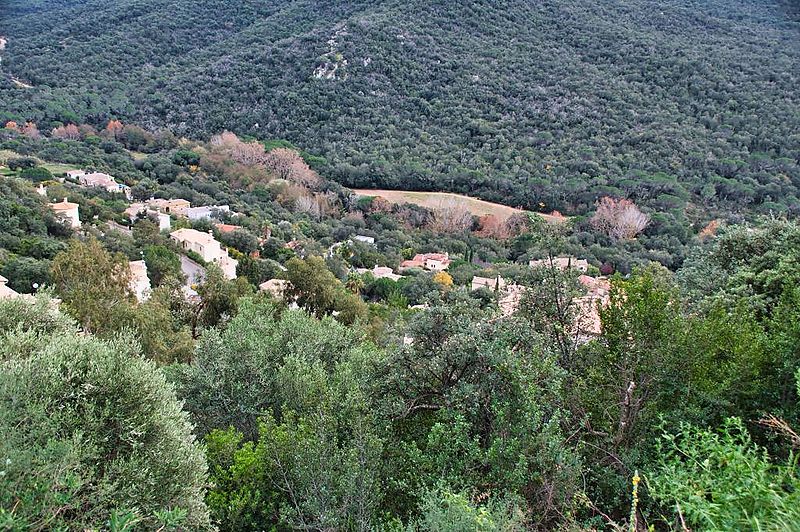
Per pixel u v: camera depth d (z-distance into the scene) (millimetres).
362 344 12141
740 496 3283
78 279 16406
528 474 5285
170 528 4805
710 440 4020
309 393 8367
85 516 4641
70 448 4566
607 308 6477
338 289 24844
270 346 11211
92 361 5867
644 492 5086
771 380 5707
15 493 4074
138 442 5688
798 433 5062
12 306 8633
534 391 5926
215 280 20703
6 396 5121
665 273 10484
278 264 41375
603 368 6512
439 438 6020
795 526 2830
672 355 5941
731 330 6172
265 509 6496
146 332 14836
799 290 6633
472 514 4188
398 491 6320
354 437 6625
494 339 6879
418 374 7297
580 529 4441
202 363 10133
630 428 5828
